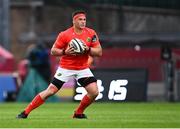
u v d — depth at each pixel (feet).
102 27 262.47
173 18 267.59
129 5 263.90
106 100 146.72
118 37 248.52
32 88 162.71
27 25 276.82
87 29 89.04
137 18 264.31
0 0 214.69
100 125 79.36
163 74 177.88
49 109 124.26
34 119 89.81
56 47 88.53
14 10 276.21
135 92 149.07
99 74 146.72
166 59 163.73
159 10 266.57
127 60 202.90
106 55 201.98
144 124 81.61
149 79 199.93
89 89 89.86
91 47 89.45
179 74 163.84
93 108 126.52
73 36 88.17
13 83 168.55
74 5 269.85
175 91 163.22
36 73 163.22
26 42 265.54
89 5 264.11
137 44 248.32
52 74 189.47
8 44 215.92
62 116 99.09
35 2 276.21
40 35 257.14
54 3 276.00
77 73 89.45
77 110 92.07
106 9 263.08
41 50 167.12
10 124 80.64
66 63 89.04
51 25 276.62
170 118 95.81
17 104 146.51
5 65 188.44
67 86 169.68
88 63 90.27
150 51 201.87
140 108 126.62
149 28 265.34
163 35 248.32
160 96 187.42
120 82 147.74
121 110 119.85
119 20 262.67
